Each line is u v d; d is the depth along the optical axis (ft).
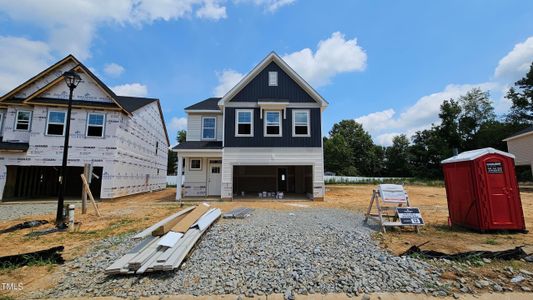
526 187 67.87
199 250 16.71
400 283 12.03
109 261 15.44
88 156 47.85
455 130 136.05
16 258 14.94
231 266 14.12
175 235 16.61
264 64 51.47
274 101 49.16
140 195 61.46
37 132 46.57
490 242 18.06
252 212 32.19
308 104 50.62
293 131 49.60
